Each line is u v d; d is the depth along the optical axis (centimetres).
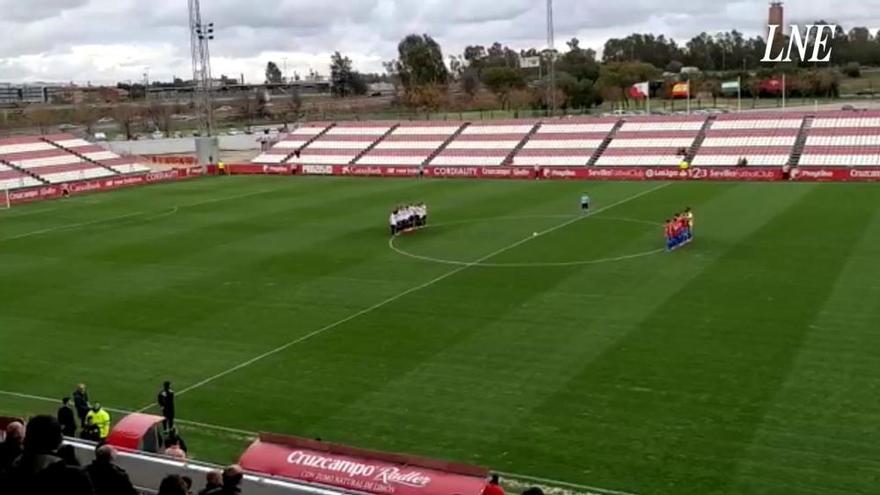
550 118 11450
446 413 2928
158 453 2284
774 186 7931
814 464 2441
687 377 3131
